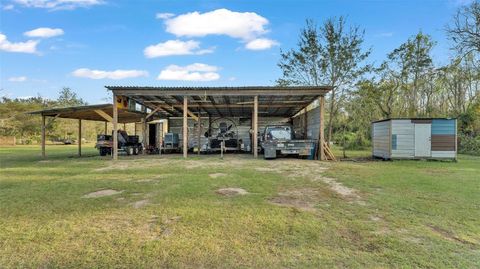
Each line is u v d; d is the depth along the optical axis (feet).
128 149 59.82
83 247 10.78
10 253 10.29
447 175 28.50
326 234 12.09
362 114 81.00
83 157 54.08
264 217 14.24
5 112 157.58
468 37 66.44
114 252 10.34
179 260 9.72
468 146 64.39
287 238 11.63
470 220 13.93
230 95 47.91
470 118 68.95
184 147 49.47
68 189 21.40
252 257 9.93
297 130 72.59
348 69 64.44
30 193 19.95
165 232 12.30
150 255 10.08
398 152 45.93
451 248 10.66
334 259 9.78
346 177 26.96
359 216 14.58
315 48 64.90
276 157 49.06
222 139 61.98
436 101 78.13
